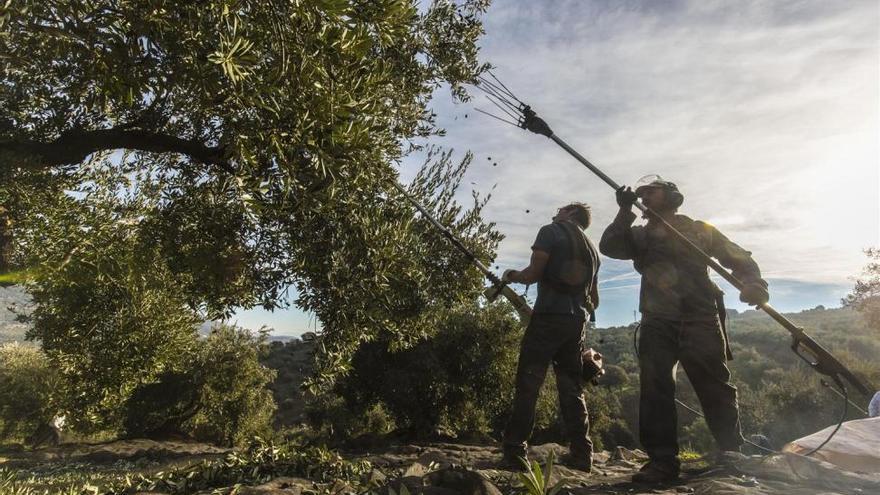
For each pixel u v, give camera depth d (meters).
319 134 3.87
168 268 6.81
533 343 3.59
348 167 4.23
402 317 6.75
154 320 8.41
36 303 8.04
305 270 5.06
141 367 8.73
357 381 19.39
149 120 5.53
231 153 3.91
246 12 3.43
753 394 25.53
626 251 3.22
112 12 3.22
